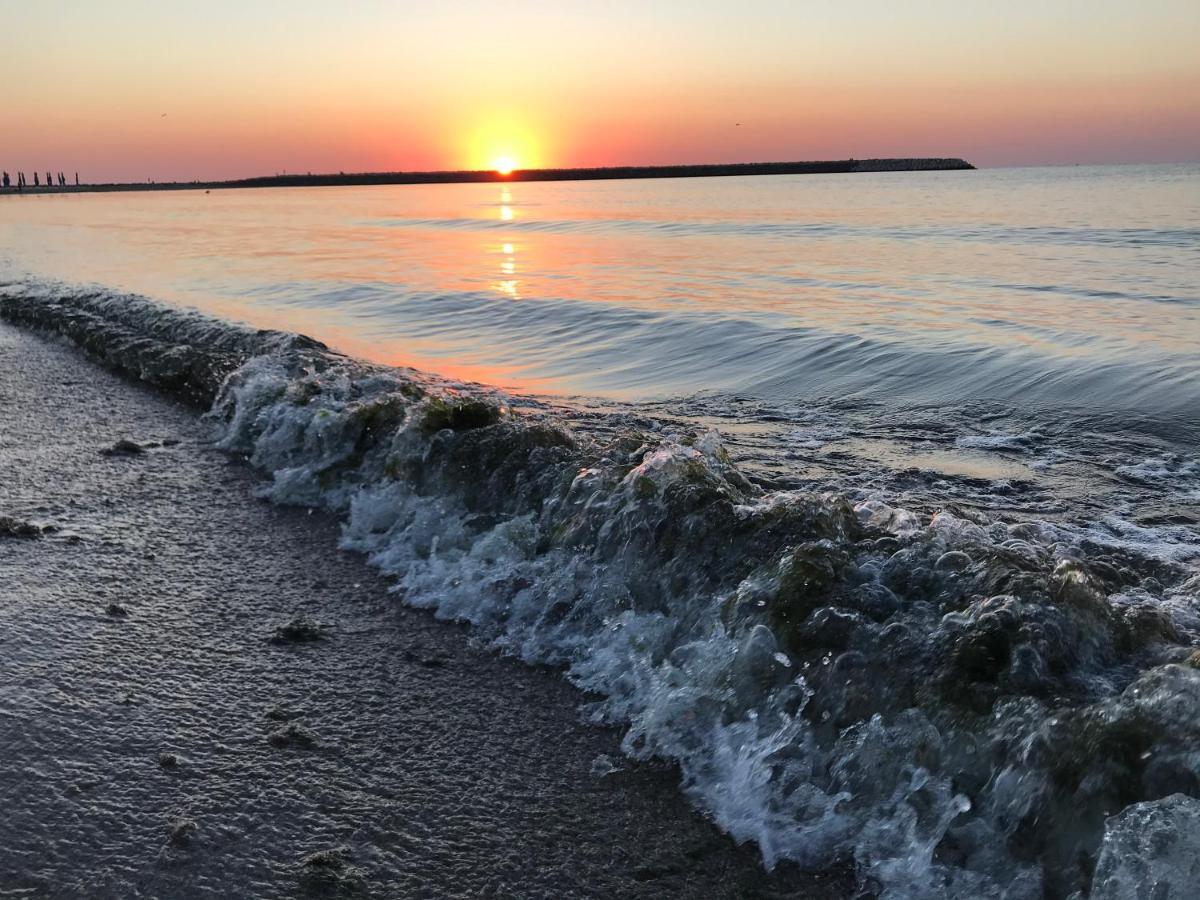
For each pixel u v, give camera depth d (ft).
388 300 46.50
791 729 8.88
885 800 8.08
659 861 7.99
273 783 9.05
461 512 14.70
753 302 41.73
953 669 8.43
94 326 33.86
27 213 187.73
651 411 23.86
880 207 131.54
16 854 8.04
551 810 8.68
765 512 11.47
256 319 41.55
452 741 9.77
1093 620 8.77
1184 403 22.15
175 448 20.66
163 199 330.54
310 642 11.91
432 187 531.50
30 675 10.96
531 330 37.60
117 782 9.00
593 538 12.52
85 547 14.93
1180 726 7.01
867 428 21.52
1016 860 7.21
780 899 7.52
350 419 17.93
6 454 20.10
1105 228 78.38
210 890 7.64
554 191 332.60
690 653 10.27
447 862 8.01
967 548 10.28
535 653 11.53
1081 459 18.60
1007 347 28.94
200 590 13.41
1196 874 6.08
